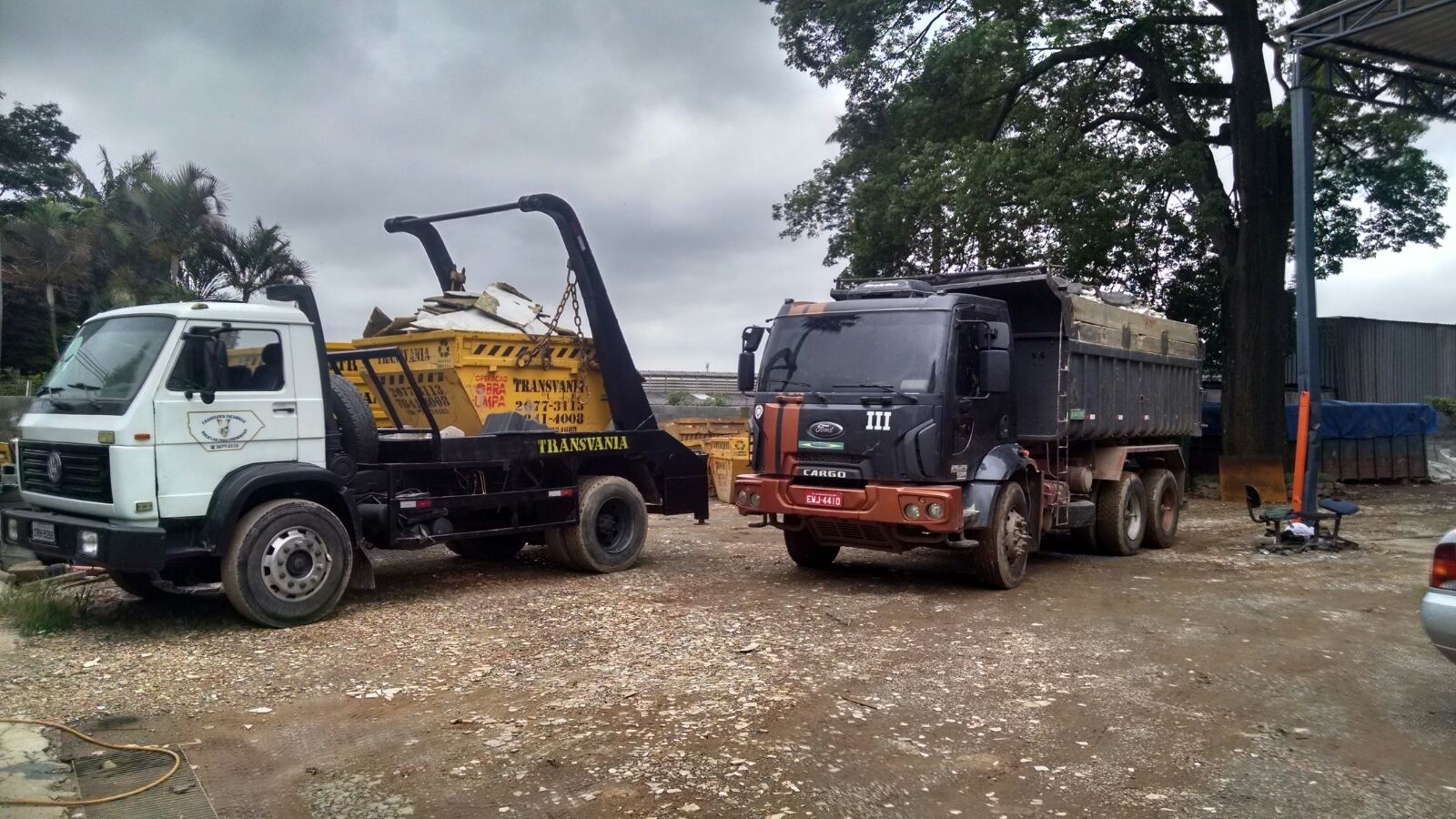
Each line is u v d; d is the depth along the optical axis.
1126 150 21.17
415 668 6.78
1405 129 20.14
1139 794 4.66
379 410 11.01
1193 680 6.55
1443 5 12.29
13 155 37.06
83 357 8.08
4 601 8.39
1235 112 20.16
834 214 23.30
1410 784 4.78
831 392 9.45
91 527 7.38
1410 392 29.23
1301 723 5.70
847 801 4.57
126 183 34.16
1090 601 9.19
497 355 10.45
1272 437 19.95
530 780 4.82
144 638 7.57
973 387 9.41
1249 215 19.98
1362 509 17.77
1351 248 24.66
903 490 8.94
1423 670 6.81
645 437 11.19
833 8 21.06
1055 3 19.72
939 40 20.22
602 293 10.97
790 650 7.27
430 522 9.27
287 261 31.41
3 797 4.57
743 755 5.13
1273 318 19.97
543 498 10.07
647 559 11.74
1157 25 20.41
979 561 9.54
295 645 7.36
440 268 11.88
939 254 20.03
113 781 4.83
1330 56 15.30
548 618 8.32
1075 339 10.59
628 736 5.42
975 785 4.76
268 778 4.87
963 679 6.54
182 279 31.08
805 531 10.57
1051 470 10.96
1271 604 9.04
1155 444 13.51
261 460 7.97
